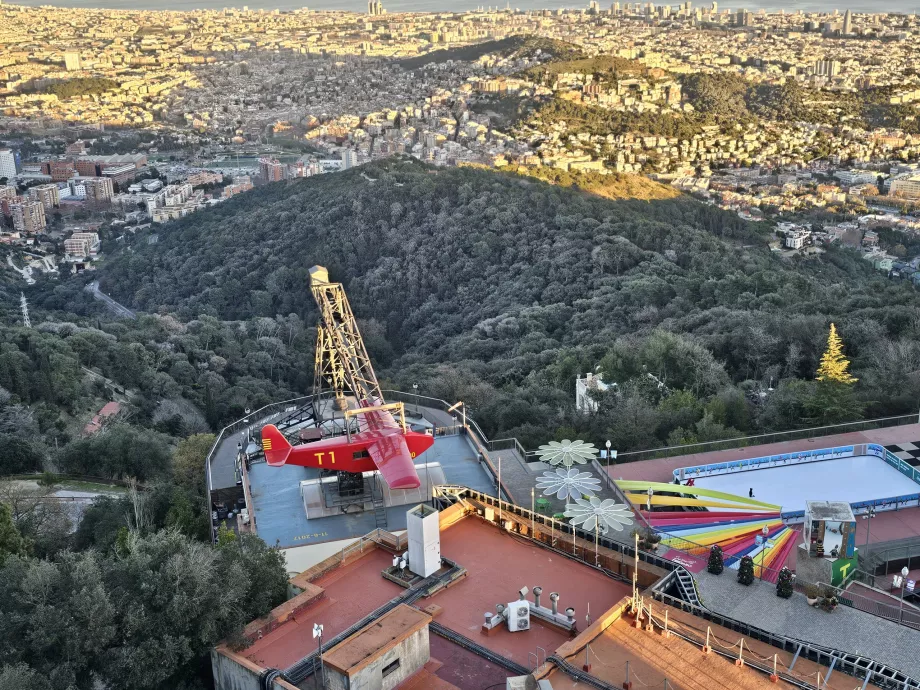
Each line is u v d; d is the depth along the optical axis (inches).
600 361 3363.7
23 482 2687.0
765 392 2837.1
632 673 968.3
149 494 2066.9
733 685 951.6
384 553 1268.5
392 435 1926.7
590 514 1537.9
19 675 949.8
